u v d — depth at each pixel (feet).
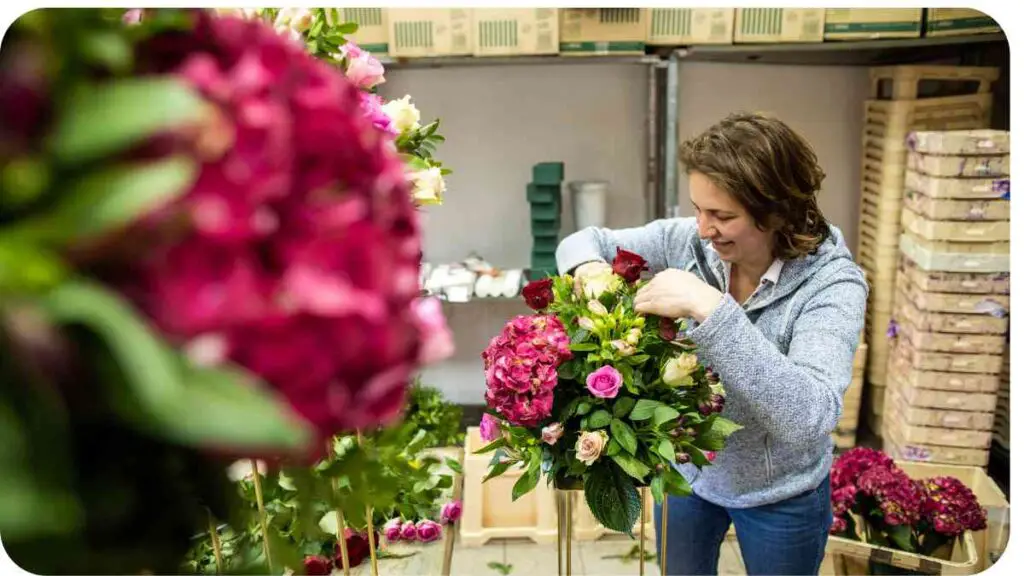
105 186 1.44
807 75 11.75
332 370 1.57
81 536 1.68
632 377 3.84
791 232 4.82
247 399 1.39
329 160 1.66
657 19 9.76
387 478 2.21
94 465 1.67
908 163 10.14
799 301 4.91
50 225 1.44
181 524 1.92
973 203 9.23
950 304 9.61
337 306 1.51
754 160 4.45
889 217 10.70
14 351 1.41
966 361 9.75
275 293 1.52
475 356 12.92
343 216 1.62
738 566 8.25
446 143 11.98
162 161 1.52
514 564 7.98
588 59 9.89
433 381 13.00
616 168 11.95
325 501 2.20
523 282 10.97
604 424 3.73
